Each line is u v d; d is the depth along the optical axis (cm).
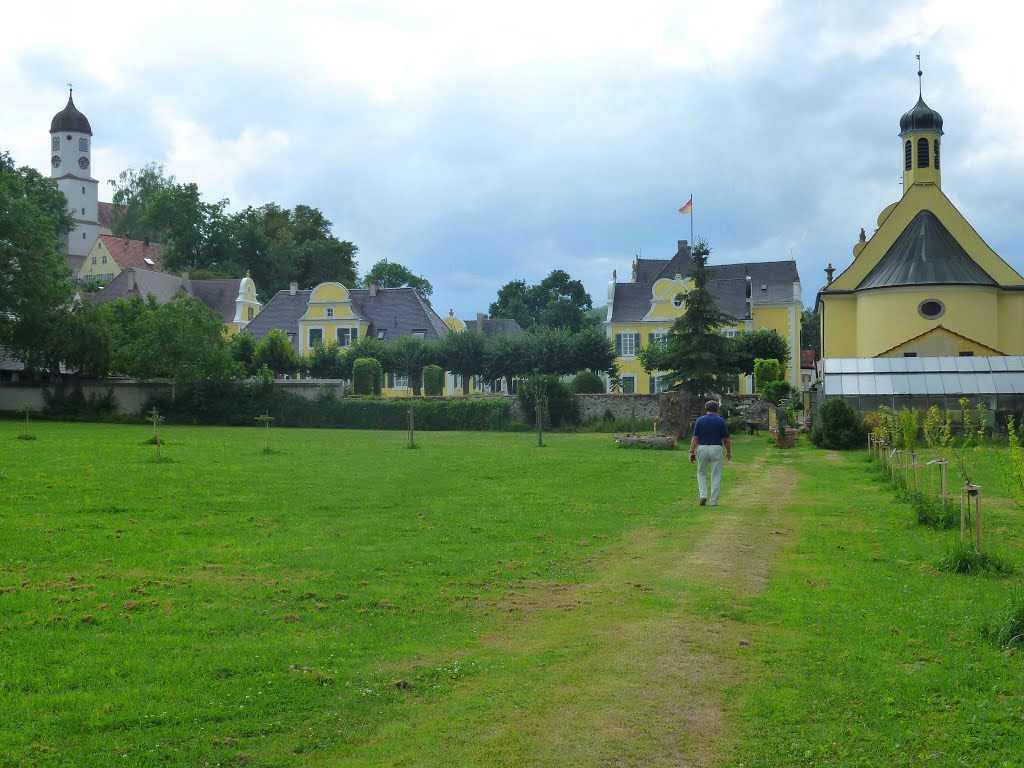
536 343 6856
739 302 7888
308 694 719
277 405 5053
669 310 7625
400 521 1503
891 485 2022
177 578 1079
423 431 4769
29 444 2786
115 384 5191
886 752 626
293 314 8225
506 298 14100
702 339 4716
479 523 1495
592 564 1200
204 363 5009
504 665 793
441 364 6862
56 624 883
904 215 4819
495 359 6856
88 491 1741
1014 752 621
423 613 952
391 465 2414
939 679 753
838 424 3428
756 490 2041
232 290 9575
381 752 624
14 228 4850
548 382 4888
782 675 769
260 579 1081
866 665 792
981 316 4409
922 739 645
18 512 1488
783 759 616
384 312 8225
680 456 2923
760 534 1438
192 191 10831
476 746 634
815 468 2620
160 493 1747
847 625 911
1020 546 1315
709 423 1769
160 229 10969
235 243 10844
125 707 682
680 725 669
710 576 1134
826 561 1227
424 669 779
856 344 4856
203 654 802
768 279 8294
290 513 1567
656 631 895
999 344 4647
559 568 1171
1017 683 746
